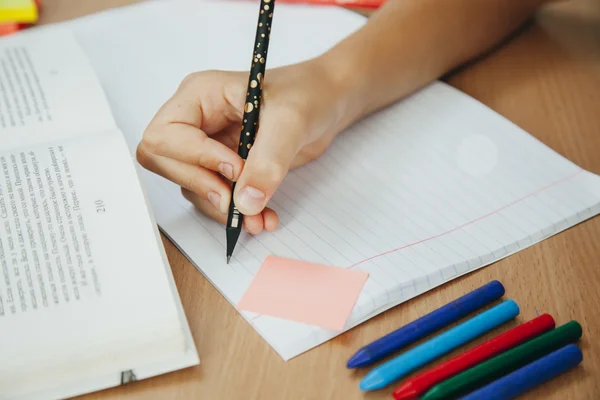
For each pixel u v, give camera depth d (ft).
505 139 2.22
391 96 2.35
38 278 1.57
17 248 1.63
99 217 1.69
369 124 2.31
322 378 1.53
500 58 2.63
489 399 1.41
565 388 1.49
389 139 2.24
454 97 2.40
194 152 1.85
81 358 1.45
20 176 1.80
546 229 1.89
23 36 2.64
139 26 2.85
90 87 2.32
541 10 2.88
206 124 2.00
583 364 1.54
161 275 1.57
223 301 1.71
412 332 1.58
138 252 1.62
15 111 2.21
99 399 1.49
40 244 1.64
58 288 1.55
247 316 1.65
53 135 2.12
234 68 2.60
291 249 1.83
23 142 2.09
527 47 2.67
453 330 1.57
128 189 1.76
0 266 1.60
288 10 2.91
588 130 2.27
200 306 1.70
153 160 1.96
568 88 2.45
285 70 2.07
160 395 1.50
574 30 2.75
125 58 2.67
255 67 1.85
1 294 1.54
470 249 1.83
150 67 2.62
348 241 1.86
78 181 1.78
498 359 1.48
